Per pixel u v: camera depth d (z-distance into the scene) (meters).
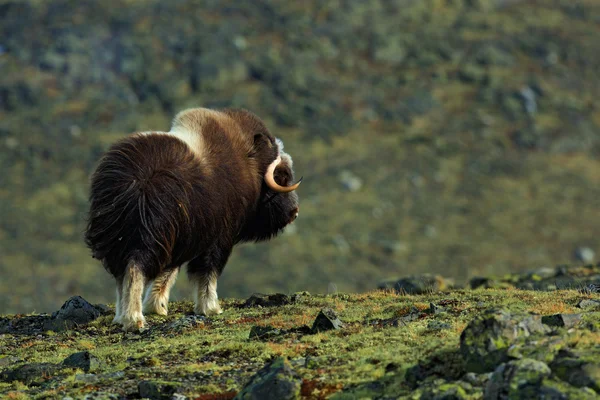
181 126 54.50
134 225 49.38
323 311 47.19
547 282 80.12
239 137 56.78
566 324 39.75
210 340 47.06
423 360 35.66
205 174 52.47
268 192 59.41
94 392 39.28
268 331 47.03
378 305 55.28
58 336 53.50
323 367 38.97
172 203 50.19
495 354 33.91
